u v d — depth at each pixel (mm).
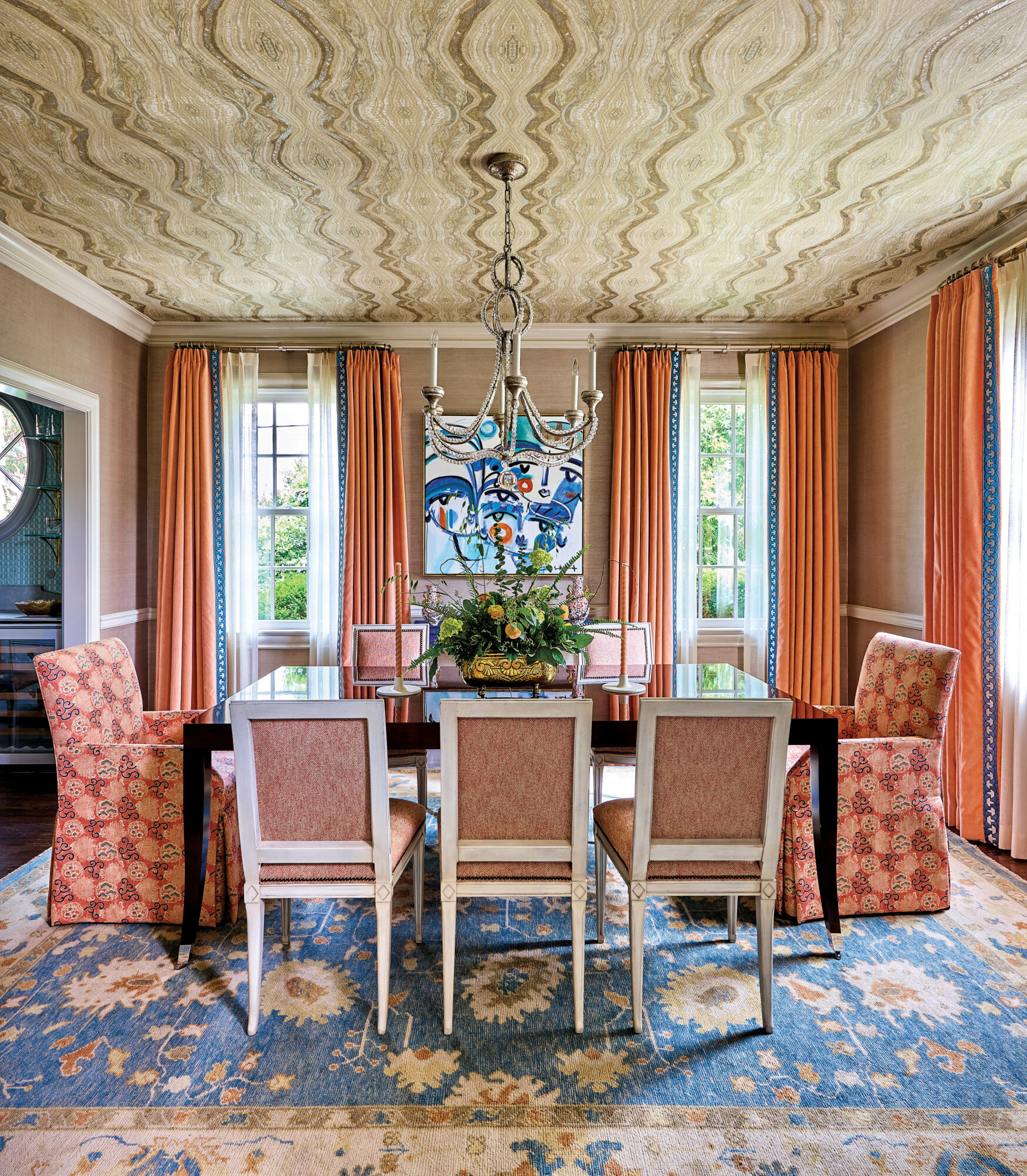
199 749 2158
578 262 3525
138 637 4461
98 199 2877
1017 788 3002
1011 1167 1455
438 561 4488
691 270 3631
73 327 3773
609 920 2502
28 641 4129
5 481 4516
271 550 4711
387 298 4027
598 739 2219
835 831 2270
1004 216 3047
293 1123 1562
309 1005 1986
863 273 3678
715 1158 1474
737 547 4699
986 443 3146
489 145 2486
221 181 2732
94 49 2000
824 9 1850
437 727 2162
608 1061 1759
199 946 2299
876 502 4273
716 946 2309
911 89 2186
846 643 4648
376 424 4430
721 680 2871
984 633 3156
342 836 1873
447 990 1856
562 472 4488
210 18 1883
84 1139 1520
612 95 2215
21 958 2211
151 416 4570
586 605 2793
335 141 2463
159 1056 1771
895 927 2414
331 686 2797
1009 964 2188
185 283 3809
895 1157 1479
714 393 4637
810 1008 1968
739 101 2242
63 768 2395
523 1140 1518
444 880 1854
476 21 1896
